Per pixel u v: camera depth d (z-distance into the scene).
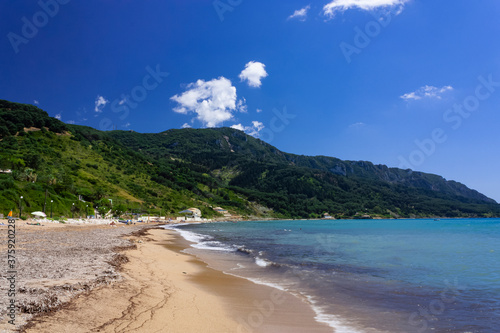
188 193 169.38
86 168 126.19
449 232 70.50
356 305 10.83
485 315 9.77
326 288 13.46
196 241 39.09
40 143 125.75
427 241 43.72
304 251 28.98
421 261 22.56
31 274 11.05
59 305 7.68
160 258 20.61
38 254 16.70
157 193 144.38
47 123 145.00
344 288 13.50
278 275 16.41
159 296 10.05
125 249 22.89
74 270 12.34
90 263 14.42
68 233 35.53
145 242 32.78
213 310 9.47
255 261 21.44
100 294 9.18
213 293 11.93
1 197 52.97
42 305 7.38
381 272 17.70
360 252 28.55
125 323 7.14
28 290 8.59
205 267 18.50
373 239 47.50
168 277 14.20
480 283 14.77
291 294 12.30
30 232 32.59
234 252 26.81
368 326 8.67
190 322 7.98
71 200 76.00
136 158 184.88
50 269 12.23
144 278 12.77
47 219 54.50
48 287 9.15
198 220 133.12
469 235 58.84
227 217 159.88
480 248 33.31
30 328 6.07
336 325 8.71
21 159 90.06
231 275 16.17
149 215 113.19
